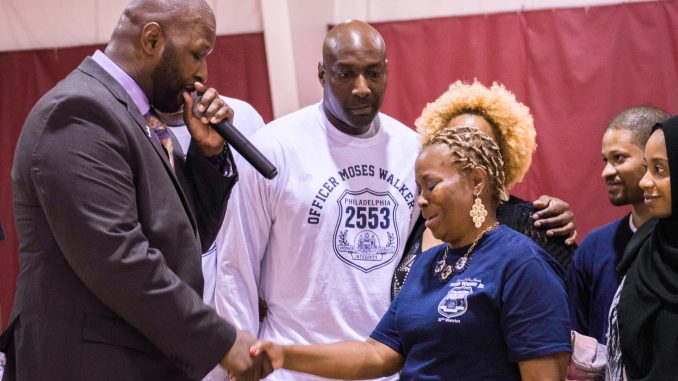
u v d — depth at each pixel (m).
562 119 5.61
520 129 3.03
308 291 3.07
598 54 5.57
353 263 3.08
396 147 3.21
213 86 6.08
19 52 6.18
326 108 3.19
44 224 2.13
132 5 2.31
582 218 5.60
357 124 3.10
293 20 5.89
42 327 2.11
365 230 3.10
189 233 2.26
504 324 2.27
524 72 5.66
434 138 2.47
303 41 6.00
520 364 2.26
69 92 2.11
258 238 3.13
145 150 2.21
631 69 5.53
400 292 2.55
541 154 5.62
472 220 2.39
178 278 2.16
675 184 2.28
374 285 3.08
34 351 2.12
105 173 2.07
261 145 3.12
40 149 2.06
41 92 6.15
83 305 2.12
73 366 2.11
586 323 3.15
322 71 3.27
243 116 3.63
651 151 2.35
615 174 3.08
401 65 5.82
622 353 2.39
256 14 6.05
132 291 2.06
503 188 2.46
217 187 2.48
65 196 2.03
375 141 3.18
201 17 2.32
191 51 2.30
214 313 2.21
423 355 2.36
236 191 3.10
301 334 3.06
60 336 2.11
